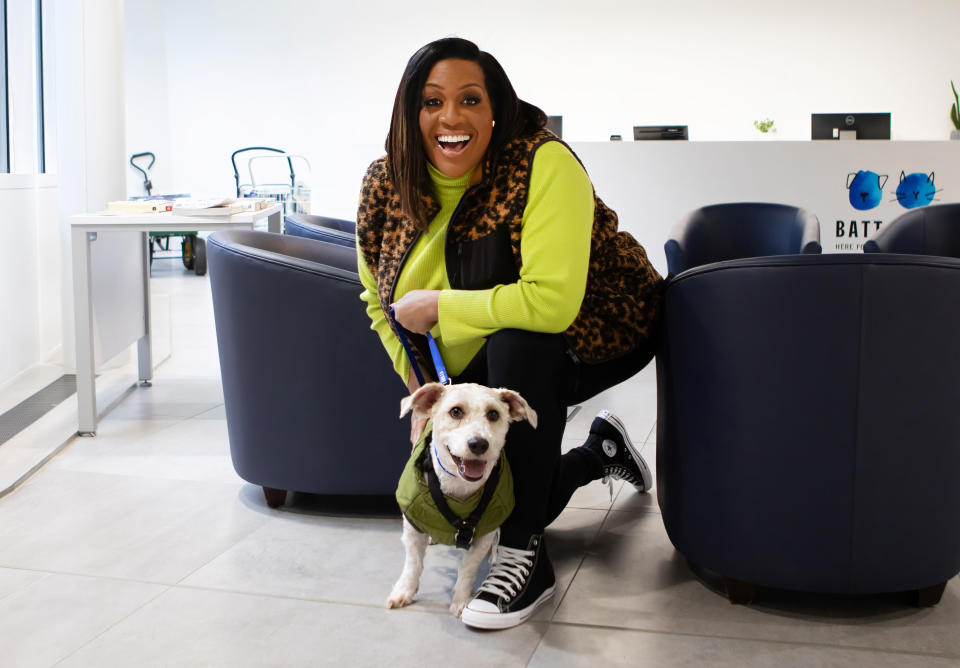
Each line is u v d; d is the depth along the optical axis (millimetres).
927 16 8828
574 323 1734
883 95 9000
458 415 1486
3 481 2410
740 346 1594
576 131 9617
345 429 2121
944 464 1581
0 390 3613
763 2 9070
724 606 1690
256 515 2205
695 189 5070
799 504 1588
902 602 1709
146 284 3752
